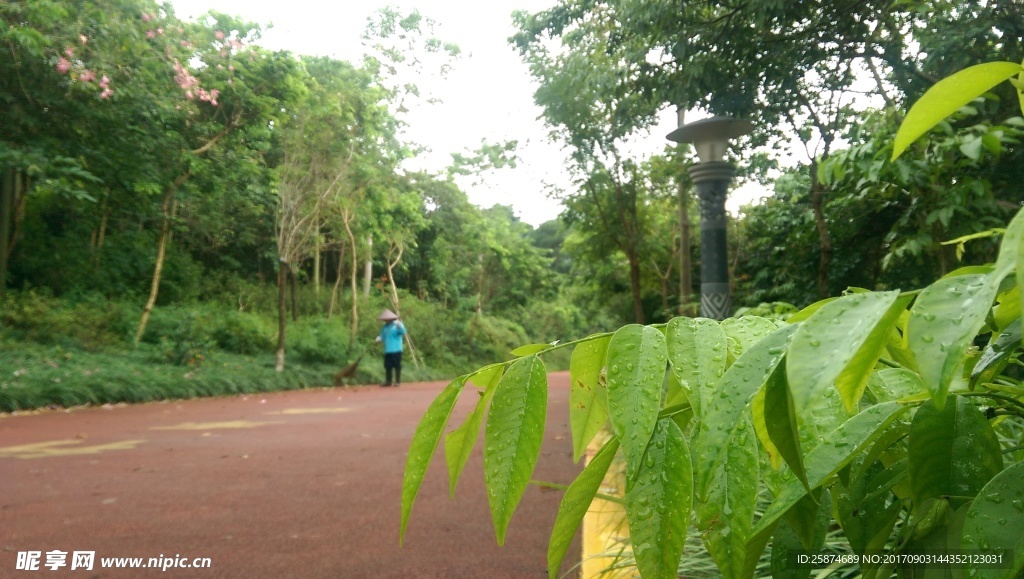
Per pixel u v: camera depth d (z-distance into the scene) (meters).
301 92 14.48
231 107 14.03
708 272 6.62
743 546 0.57
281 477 4.55
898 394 0.80
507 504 0.69
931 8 4.61
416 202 21.23
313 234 17.06
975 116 3.59
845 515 0.81
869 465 0.79
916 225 3.88
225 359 15.00
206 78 13.25
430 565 2.63
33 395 9.32
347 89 16.34
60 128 11.23
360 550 2.84
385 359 16.52
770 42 5.88
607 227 15.73
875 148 3.21
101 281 17.59
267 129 15.41
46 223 18.61
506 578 2.45
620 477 3.02
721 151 6.53
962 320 0.44
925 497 0.67
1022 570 0.57
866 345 0.54
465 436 0.81
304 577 2.51
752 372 0.53
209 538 3.05
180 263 21.00
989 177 3.55
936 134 3.12
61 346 12.81
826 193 5.96
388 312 16.78
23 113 10.38
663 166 15.12
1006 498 0.58
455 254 32.88
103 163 11.97
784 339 0.54
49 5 9.28
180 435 6.85
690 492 0.63
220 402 11.12
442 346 24.02
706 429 0.53
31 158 10.00
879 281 5.93
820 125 6.30
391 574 2.53
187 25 13.26
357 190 17.69
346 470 4.81
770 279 7.72
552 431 6.89
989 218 3.17
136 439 6.56
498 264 35.22
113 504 3.77
